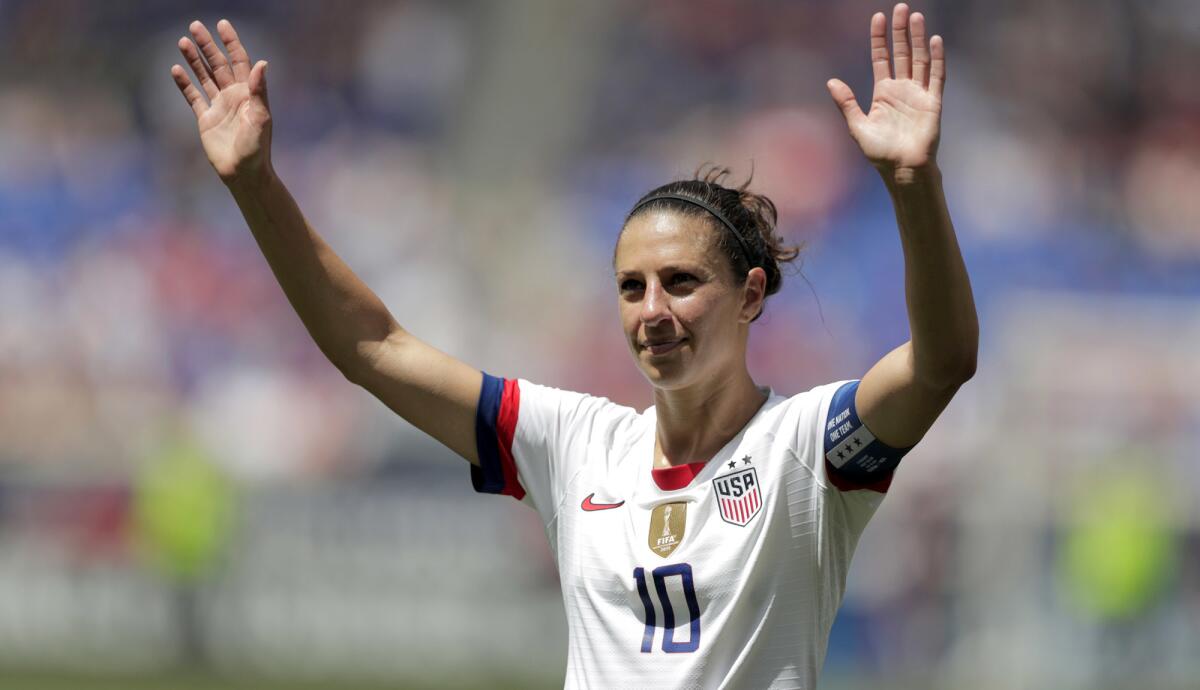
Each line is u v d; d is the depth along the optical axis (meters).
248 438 58.00
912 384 10.90
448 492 49.62
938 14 79.25
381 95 78.94
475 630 48.53
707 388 11.76
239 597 47.91
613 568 11.66
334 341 12.77
